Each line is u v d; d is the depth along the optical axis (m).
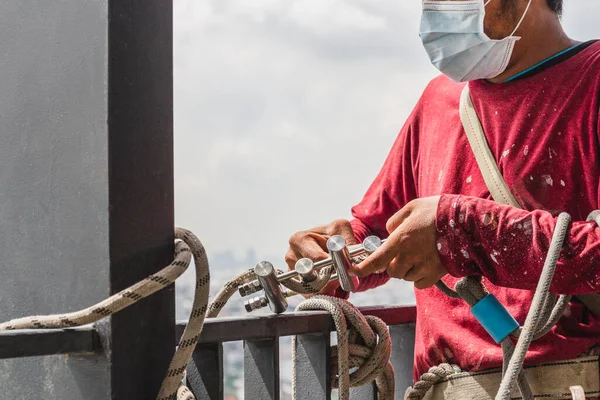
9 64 1.13
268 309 1.56
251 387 1.42
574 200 1.57
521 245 1.44
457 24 1.62
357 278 1.65
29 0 1.11
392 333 1.98
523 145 1.62
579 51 1.64
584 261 1.40
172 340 1.10
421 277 1.53
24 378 1.11
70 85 1.06
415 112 1.95
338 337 1.47
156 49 1.09
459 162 1.73
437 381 1.72
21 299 1.12
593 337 1.58
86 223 1.04
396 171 1.99
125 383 1.03
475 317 1.57
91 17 1.04
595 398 1.56
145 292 0.99
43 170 1.09
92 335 1.01
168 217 1.10
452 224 1.47
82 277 1.05
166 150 1.10
